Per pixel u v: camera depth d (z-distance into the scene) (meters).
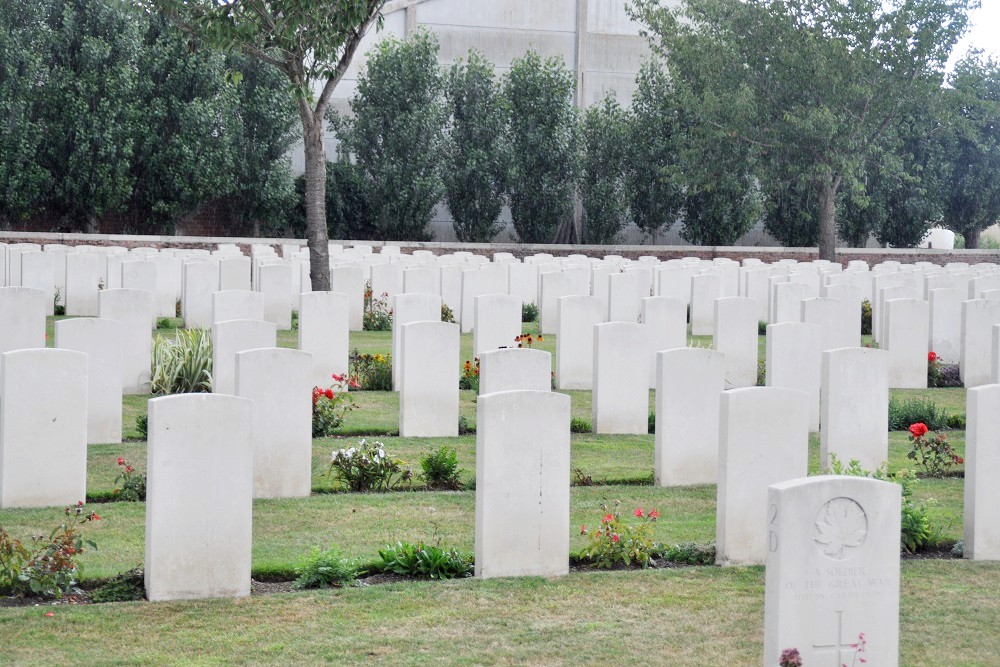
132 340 14.97
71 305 23.23
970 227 47.75
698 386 11.27
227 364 13.26
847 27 37.47
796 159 38.53
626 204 43.94
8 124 36.12
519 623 7.50
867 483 6.23
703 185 41.25
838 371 10.91
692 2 39.69
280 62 20.42
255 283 27.23
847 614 6.23
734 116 37.81
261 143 39.38
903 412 14.70
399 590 8.10
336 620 7.48
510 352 12.17
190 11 19.81
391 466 11.10
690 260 31.45
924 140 44.97
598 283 24.83
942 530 9.86
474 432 13.77
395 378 16.25
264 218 40.84
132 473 10.84
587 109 45.06
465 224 42.91
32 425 9.88
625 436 13.52
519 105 42.88
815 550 6.18
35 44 36.41
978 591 8.28
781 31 37.94
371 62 41.50
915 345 17.56
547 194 42.81
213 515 7.85
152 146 38.19
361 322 23.41
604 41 46.34
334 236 42.34
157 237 38.19
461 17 45.03
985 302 17.48
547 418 8.45
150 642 7.04
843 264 44.03
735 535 8.88
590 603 7.91
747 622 7.58
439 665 6.77
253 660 6.80
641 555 8.86
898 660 6.54
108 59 37.22
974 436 9.01
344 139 41.66
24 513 9.74
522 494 8.45
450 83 42.41
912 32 37.53
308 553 8.89
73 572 7.95
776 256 44.44
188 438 7.76
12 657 6.77
